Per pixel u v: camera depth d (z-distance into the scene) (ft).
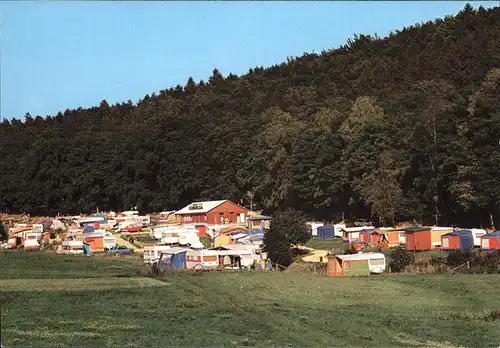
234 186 405.59
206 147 425.28
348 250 191.72
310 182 323.57
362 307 97.66
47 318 76.33
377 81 438.40
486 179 222.28
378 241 218.79
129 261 182.39
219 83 647.56
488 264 146.20
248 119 431.43
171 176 428.97
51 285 105.09
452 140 241.96
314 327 78.74
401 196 265.34
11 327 70.18
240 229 276.41
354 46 599.98
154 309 86.38
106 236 237.45
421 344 72.28
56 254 208.64
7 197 428.97
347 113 340.18
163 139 437.58
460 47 390.63
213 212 344.90
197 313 84.84
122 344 64.95
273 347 66.85
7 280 113.19
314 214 329.11
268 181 368.27
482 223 240.12
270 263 174.60
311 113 418.31
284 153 358.64
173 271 138.41
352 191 300.20
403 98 328.49
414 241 193.98
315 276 133.18
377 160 284.61
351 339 72.90
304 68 583.17
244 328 76.07
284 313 87.51
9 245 257.34
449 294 112.37
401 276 138.10
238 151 403.95
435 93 311.68
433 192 251.60
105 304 88.58
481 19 454.81
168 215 386.93
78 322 74.84
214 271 143.23
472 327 83.20
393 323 83.97
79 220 352.90
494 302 104.12
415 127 269.03
